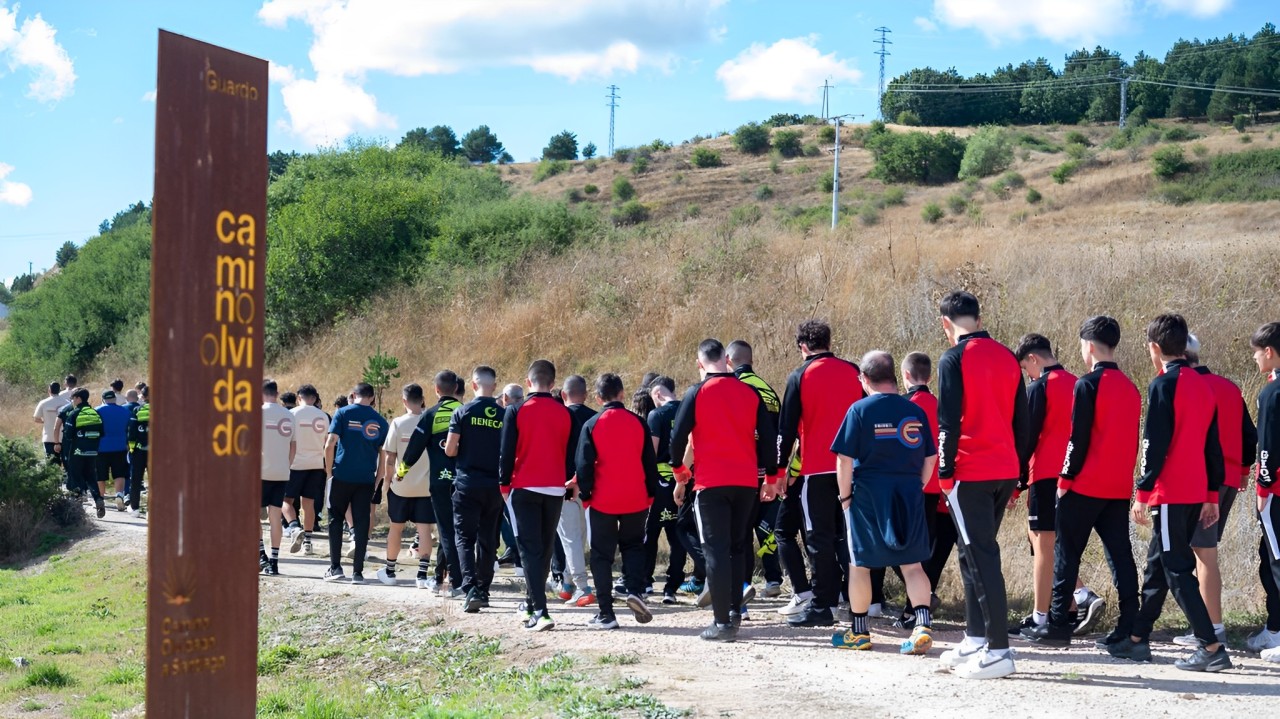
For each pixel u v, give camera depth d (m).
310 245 26.53
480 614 8.85
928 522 7.96
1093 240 21.12
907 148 66.56
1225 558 9.15
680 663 6.79
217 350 4.23
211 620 4.20
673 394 9.76
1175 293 14.62
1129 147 62.94
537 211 26.78
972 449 6.12
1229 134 68.25
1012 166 65.00
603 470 8.01
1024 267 16.86
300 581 10.91
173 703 4.09
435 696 6.70
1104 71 106.12
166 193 4.07
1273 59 90.75
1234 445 7.14
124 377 31.27
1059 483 6.89
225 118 4.26
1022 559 9.52
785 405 7.85
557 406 8.30
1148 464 6.34
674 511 9.50
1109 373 6.74
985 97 100.62
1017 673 6.26
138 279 35.59
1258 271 14.94
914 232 21.73
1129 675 6.18
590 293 20.81
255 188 4.35
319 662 8.06
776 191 66.38
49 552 14.76
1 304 89.00
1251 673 6.21
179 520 4.12
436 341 22.11
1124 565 6.68
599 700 5.87
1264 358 6.79
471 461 8.85
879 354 6.84
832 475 7.77
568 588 9.75
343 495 10.81
